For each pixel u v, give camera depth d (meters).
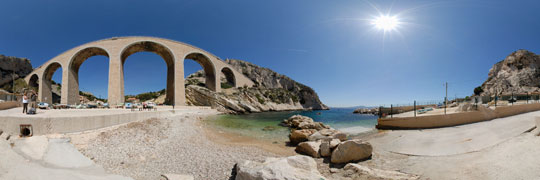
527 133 7.76
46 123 10.14
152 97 85.19
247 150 11.48
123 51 49.81
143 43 52.50
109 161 8.34
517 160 5.27
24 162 6.18
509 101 28.56
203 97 55.00
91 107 33.19
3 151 6.08
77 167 7.09
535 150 5.51
